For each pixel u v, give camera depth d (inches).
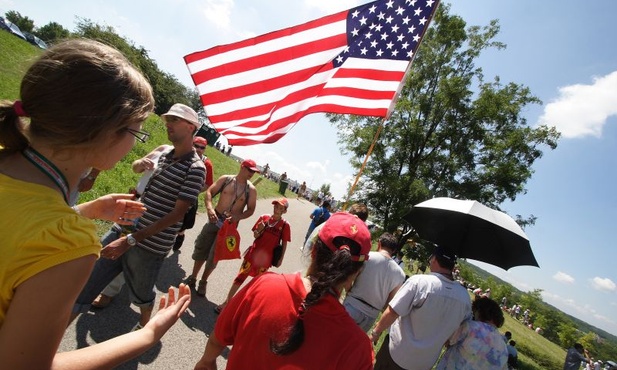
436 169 663.8
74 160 39.2
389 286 139.6
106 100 36.9
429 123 672.4
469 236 147.9
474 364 117.9
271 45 154.2
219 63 152.8
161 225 121.0
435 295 120.0
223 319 59.5
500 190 627.5
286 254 387.2
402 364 124.0
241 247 319.9
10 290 32.7
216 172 747.4
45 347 34.0
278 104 158.4
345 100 161.3
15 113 36.0
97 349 40.2
